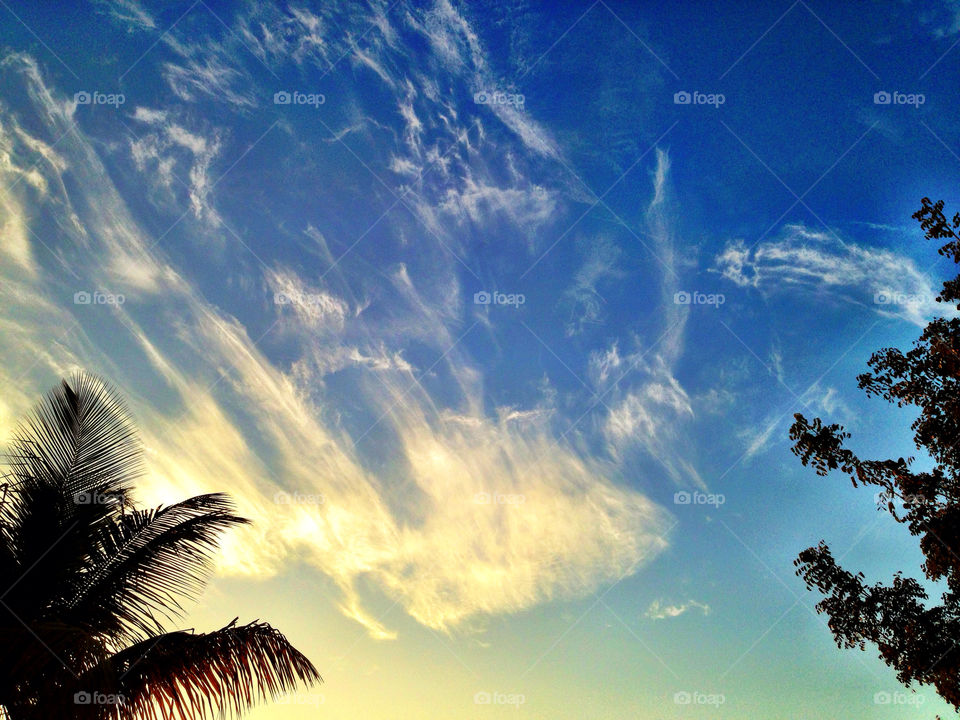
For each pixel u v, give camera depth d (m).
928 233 12.62
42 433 9.86
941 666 11.67
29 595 9.01
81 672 7.67
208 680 8.78
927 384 12.36
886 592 12.60
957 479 11.96
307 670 9.34
